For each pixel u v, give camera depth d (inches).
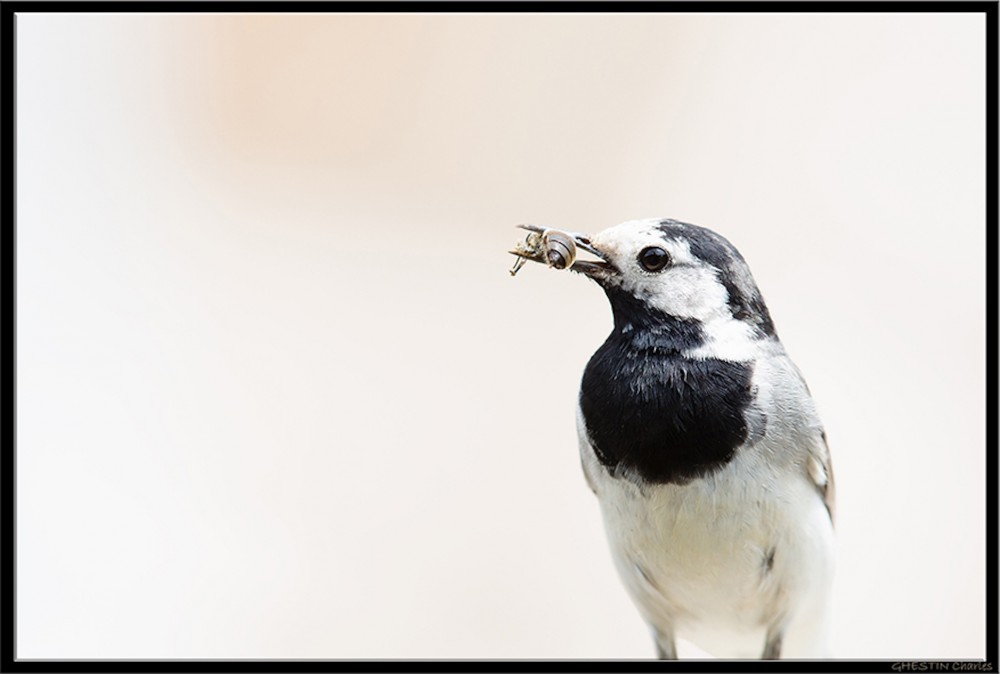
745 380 79.7
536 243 80.0
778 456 79.6
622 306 80.0
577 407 80.0
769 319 80.0
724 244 80.0
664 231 79.9
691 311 79.8
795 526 79.7
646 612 80.7
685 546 79.8
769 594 80.1
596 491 80.2
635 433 79.7
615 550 80.3
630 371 79.8
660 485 79.7
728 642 80.8
